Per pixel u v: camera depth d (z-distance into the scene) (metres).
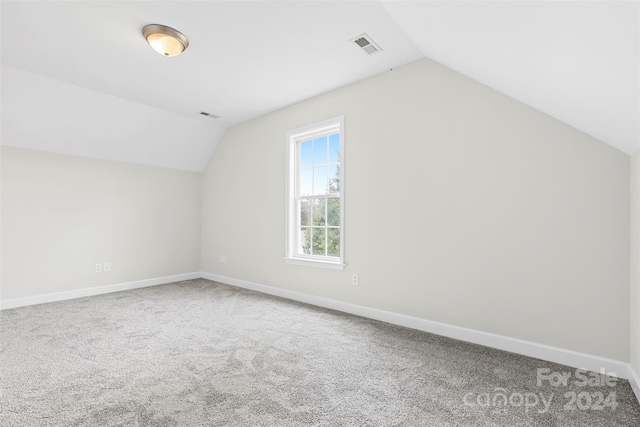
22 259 3.56
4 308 3.39
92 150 4.04
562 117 2.06
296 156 3.96
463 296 2.53
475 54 1.98
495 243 2.38
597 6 0.95
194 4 2.07
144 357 2.19
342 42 2.53
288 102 3.82
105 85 3.37
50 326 2.83
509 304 2.32
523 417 1.53
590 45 1.16
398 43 2.54
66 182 3.88
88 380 1.86
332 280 3.42
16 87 3.13
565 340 2.10
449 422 1.49
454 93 2.60
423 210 2.75
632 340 1.85
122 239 4.37
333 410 1.58
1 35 2.44
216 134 4.85
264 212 4.23
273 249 4.09
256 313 3.24
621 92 1.33
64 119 3.59
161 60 2.83
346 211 3.30
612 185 1.96
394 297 2.92
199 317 3.10
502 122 2.36
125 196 4.40
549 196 2.17
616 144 1.89
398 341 2.49
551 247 2.16
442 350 2.32
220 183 4.93
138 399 1.67
